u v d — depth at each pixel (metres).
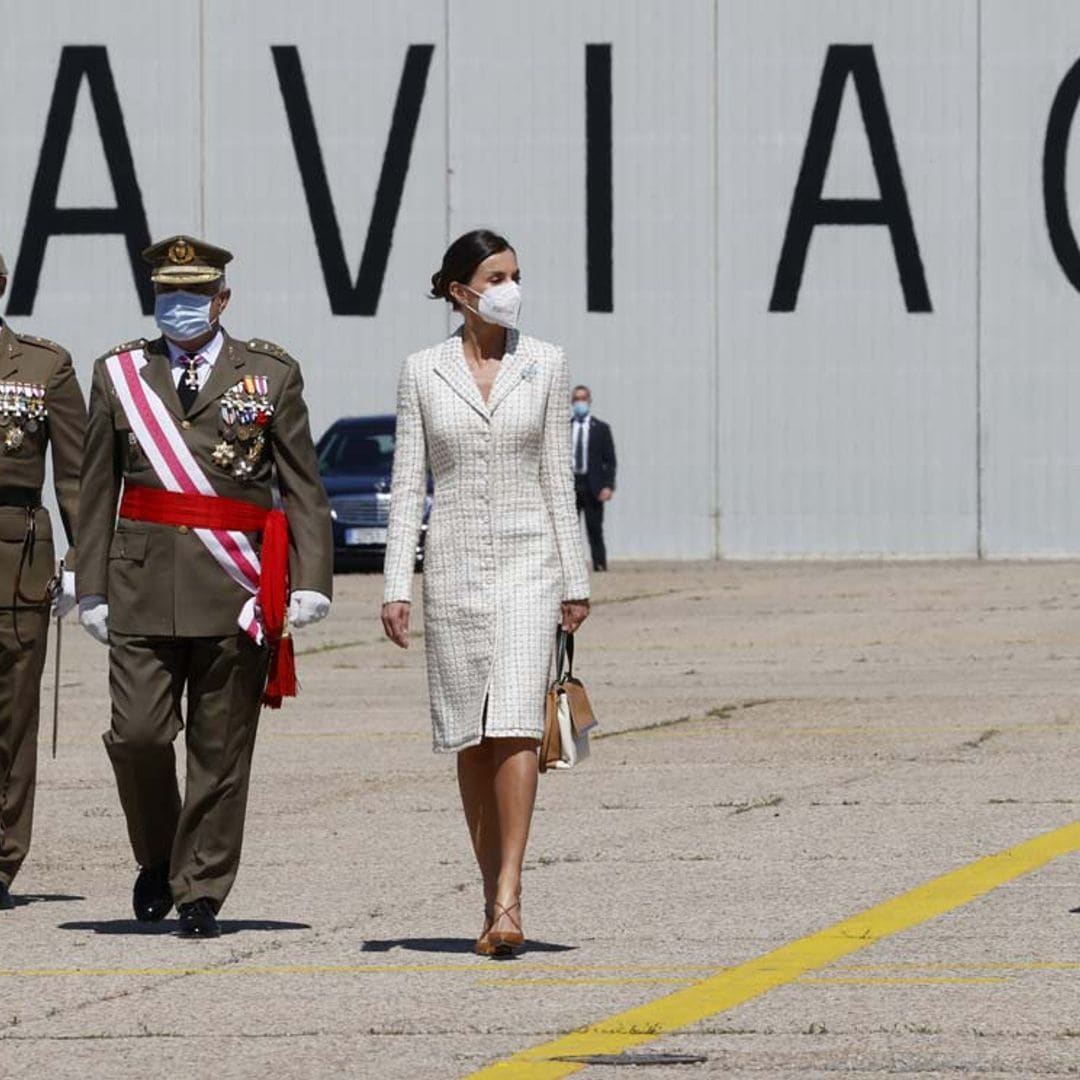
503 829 22.00
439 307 104.50
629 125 103.81
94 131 104.50
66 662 58.75
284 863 27.92
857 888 25.50
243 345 23.81
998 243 103.31
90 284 104.69
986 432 103.56
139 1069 17.55
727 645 60.34
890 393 103.56
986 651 57.81
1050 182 103.12
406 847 29.02
